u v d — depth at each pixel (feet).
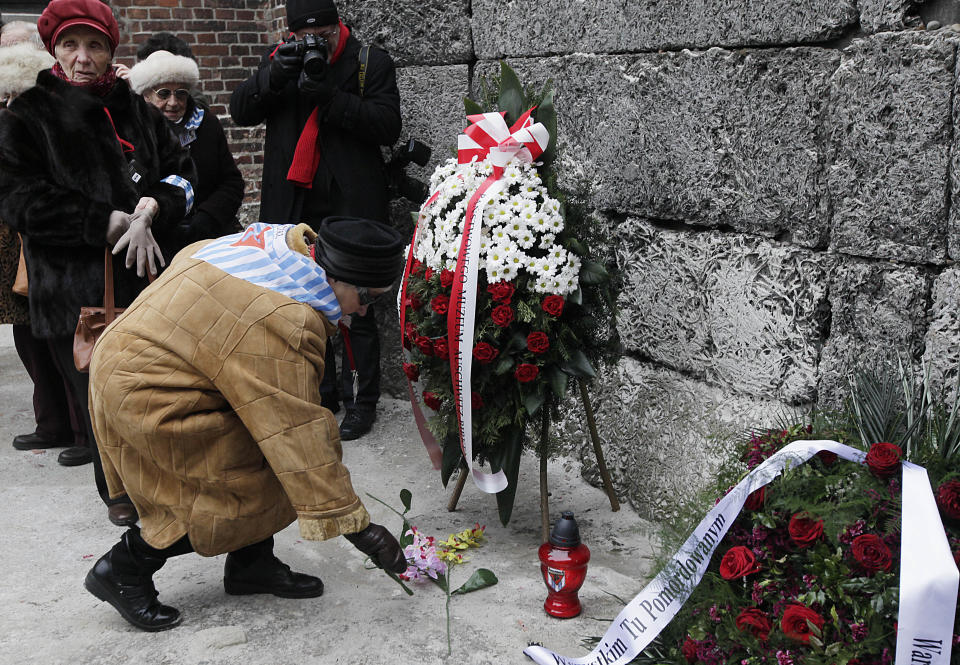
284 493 8.65
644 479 11.43
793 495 7.07
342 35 13.97
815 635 6.40
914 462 6.99
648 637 7.61
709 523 7.40
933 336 7.98
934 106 7.70
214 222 13.66
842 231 8.70
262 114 14.43
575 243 9.78
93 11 10.37
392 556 8.23
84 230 10.32
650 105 10.73
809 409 9.31
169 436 7.71
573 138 12.19
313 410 7.72
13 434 15.08
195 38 27.45
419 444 14.42
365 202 14.43
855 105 8.36
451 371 9.86
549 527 11.19
